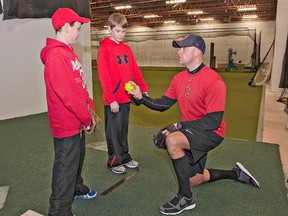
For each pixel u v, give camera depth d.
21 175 2.52
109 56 2.30
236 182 2.35
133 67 2.53
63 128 1.57
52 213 1.62
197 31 19.97
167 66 21.06
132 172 2.59
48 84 1.52
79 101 1.53
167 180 2.43
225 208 1.98
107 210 1.97
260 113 5.41
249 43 18.64
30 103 5.04
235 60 19.16
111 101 2.32
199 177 2.11
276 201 2.08
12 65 4.70
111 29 2.33
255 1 13.30
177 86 1.97
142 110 5.73
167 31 20.80
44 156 2.98
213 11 15.66
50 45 1.51
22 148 3.22
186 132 1.81
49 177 2.48
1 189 2.25
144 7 14.85
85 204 2.04
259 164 2.77
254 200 2.09
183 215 1.90
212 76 1.76
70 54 1.56
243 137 4.04
